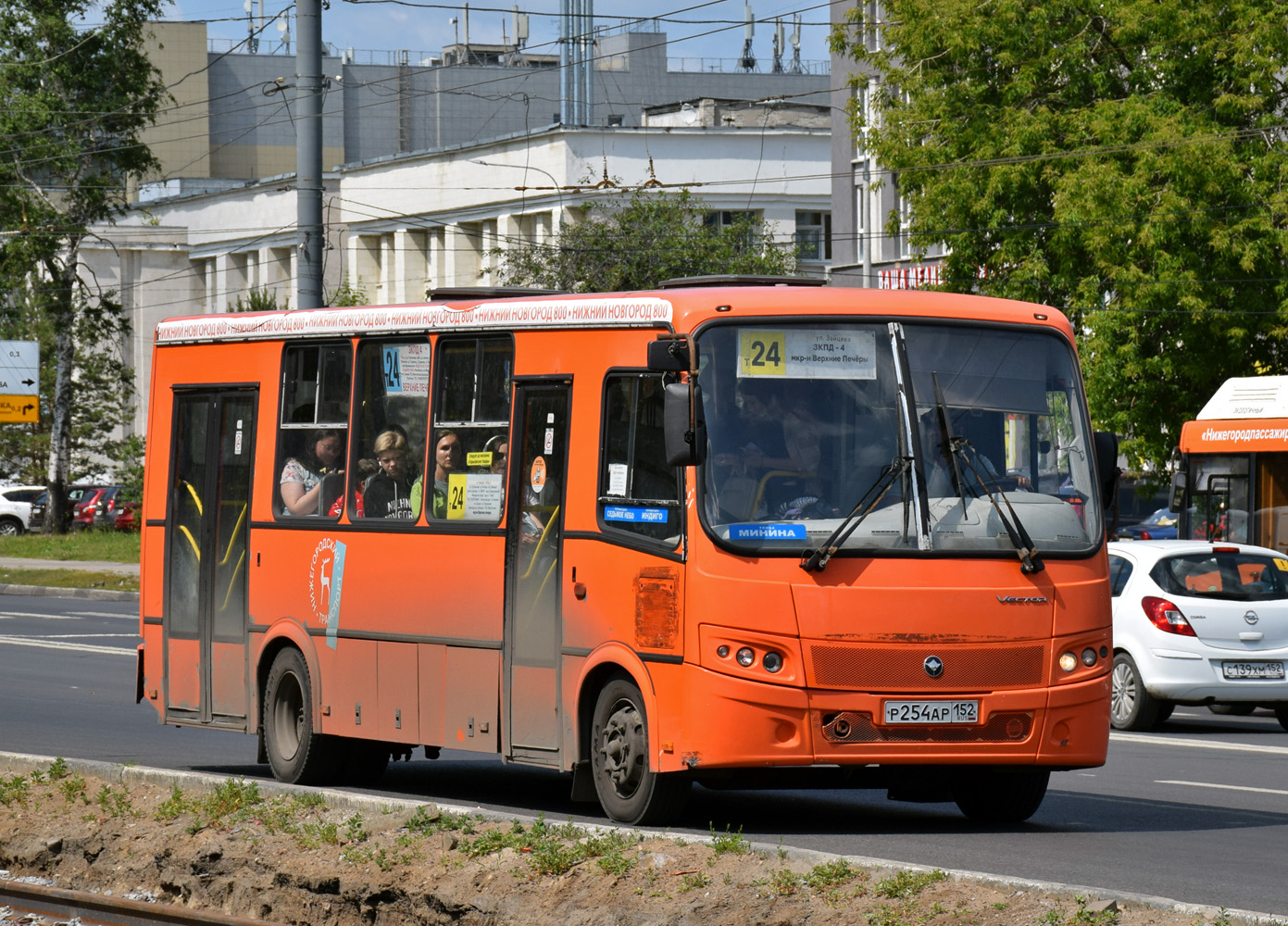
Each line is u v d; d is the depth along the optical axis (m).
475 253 144.50
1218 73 67.31
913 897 15.93
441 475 25.00
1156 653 37.75
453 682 24.41
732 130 141.38
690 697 20.73
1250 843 21.88
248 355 28.77
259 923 18.00
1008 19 68.44
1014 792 23.44
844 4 112.75
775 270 121.38
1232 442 55.19
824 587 20.67
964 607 21.00
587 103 157.38
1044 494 21.95
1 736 33.91
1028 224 69.12
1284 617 38.09
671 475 21.25
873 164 111.12
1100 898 15.41
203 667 29.12
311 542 27.08
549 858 18.09
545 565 23.02
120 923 18.98
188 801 22.56
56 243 131.00
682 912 16.38
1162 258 64.69
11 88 128.38
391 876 18.69
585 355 22.84
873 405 21.48
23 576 91.81
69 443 141.00
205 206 179.50
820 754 20.52
